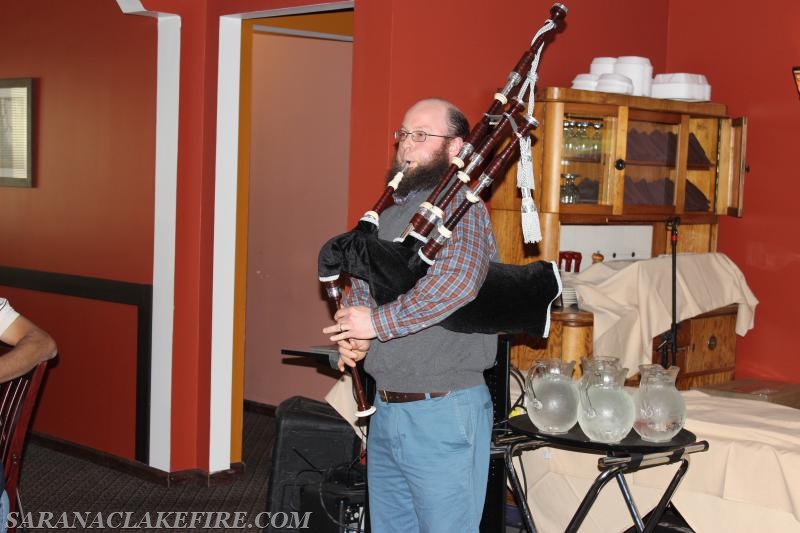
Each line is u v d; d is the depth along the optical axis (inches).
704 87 162.9
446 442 93.1
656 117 156.5
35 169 191.5
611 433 97.7
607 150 151.1
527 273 97.5
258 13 157.0
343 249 93.9
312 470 132.0
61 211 186.7
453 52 140.4
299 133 212.2
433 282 88.4
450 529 93.7
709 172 171.9
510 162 147.6
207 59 164.7
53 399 191.5
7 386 108.3
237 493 167.5
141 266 172.7
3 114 197.0
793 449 102.8
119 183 175.5
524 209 96.6
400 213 97.8
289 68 213.5
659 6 183.6
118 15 173.6
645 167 157.2
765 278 176.7
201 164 165.9
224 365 171.0
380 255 91.7
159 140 168.1
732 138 169.0
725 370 168.4
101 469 179.0
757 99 175.9
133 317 175.2
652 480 111.0
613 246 173.3
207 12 164.6
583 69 165.8
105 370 180.9
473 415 94.5
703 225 175.6
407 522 100.0
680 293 155.2
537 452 119.9
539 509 119.9
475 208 93.6
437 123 96.6
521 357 142.4
